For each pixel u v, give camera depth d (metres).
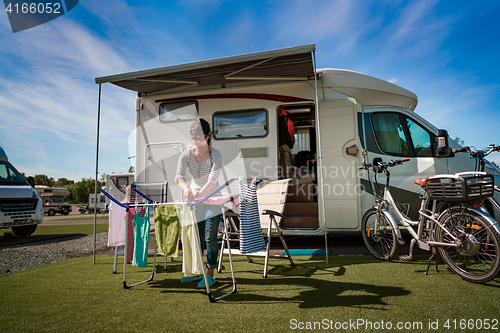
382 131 5.12
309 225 5.18
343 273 3.47
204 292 3.00
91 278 3.57
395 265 3.73
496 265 2.80
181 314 2.46
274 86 5.39
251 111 5.47
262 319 2.33
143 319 2.38
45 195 23.78
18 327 2.29
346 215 4.96
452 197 3.06
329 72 5.23
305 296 2.79
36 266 4.26
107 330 2.21
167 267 4.08
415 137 5.03
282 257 4.38
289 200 5.76
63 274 3.76
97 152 4.53
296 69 4.77
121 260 4.54
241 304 2.65
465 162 4.72
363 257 4.26
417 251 4.48
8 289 3.18
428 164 4.83
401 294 2.73
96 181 4.48
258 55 4.03
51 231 9.68
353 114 5.05
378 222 4.11
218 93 5.59
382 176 4.92
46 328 2.27
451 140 4.90
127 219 3.21
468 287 2.86
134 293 3.01
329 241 5.91
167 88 5.66
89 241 6.81
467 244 2.96
